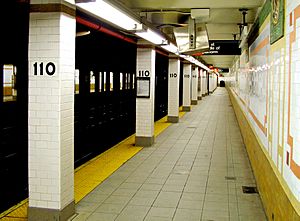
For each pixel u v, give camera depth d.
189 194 5.45
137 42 9.09
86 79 7.86
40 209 4.32
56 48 4.21
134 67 12.56
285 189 3.19
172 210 4.77
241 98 11.75
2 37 4.71
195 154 8.41
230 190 5.66
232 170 6.93
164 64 16.98
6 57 4.82
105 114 9.39
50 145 4.29
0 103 4.77
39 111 4.30
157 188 5.74
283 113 3.42
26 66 5.22
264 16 5.24
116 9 4.27
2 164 4.83
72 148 4.59
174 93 14.37
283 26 3.44
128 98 11.93
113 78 10.18
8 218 4.45
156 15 7.11
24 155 5.25
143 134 9.34
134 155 8.23
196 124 14.02
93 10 4.28
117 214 4.62
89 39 7.64
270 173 4.25
